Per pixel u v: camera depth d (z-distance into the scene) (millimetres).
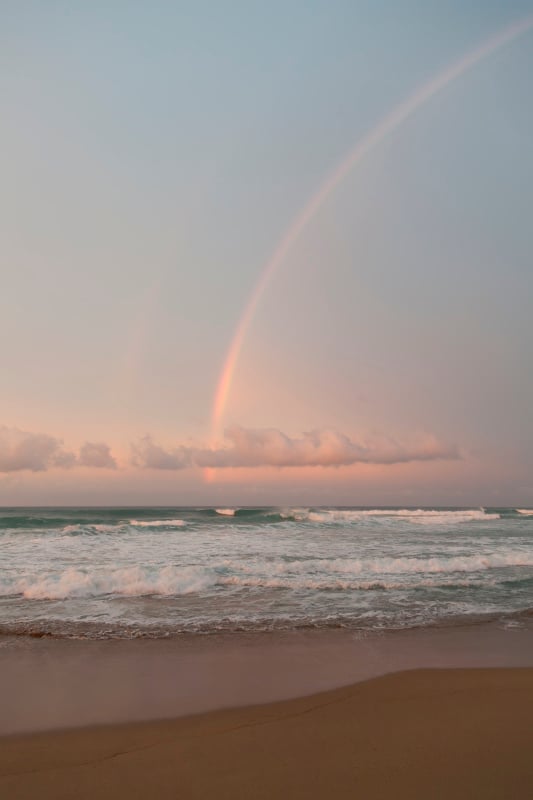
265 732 5109
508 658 7879
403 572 14945
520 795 3730
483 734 4926
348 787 3883
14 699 6164
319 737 4934
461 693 6266
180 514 47469
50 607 10766
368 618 10195
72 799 3781
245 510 50219
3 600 11297
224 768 4277
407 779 4004
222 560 16922
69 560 16703
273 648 8289
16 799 3783
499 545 22578
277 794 3801
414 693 6289
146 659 7730
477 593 12500
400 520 42281
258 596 11898
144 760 4480
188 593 12133
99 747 4812
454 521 44219
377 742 4770
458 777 4023
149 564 15836
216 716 5645
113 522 34094
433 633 9227
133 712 5781
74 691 6441
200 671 7223
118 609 10648
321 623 9781
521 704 5859
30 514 46719
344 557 18062
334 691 6422
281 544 21984
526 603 11586
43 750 4746
